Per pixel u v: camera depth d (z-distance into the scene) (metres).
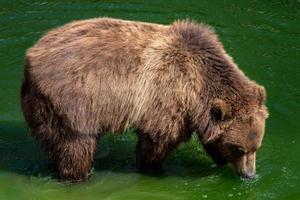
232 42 18.98
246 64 17.88
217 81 13.13
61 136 13.05
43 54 12.84
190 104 13.08
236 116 13.04
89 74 12.82
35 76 12.74
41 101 12.84
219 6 21.14
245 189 13.61
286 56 18.41
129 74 12.96
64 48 12.87
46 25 19.25
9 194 13.21
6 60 17.48
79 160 13.27
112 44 12.99
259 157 14.59
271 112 16.03
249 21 20.28
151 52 13.01
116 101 13.03
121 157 14.66
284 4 21.50
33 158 14.34
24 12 20.05
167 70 12.92
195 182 13.90
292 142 15.07
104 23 13.30
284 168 14.22
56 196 13.28
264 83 17.12
